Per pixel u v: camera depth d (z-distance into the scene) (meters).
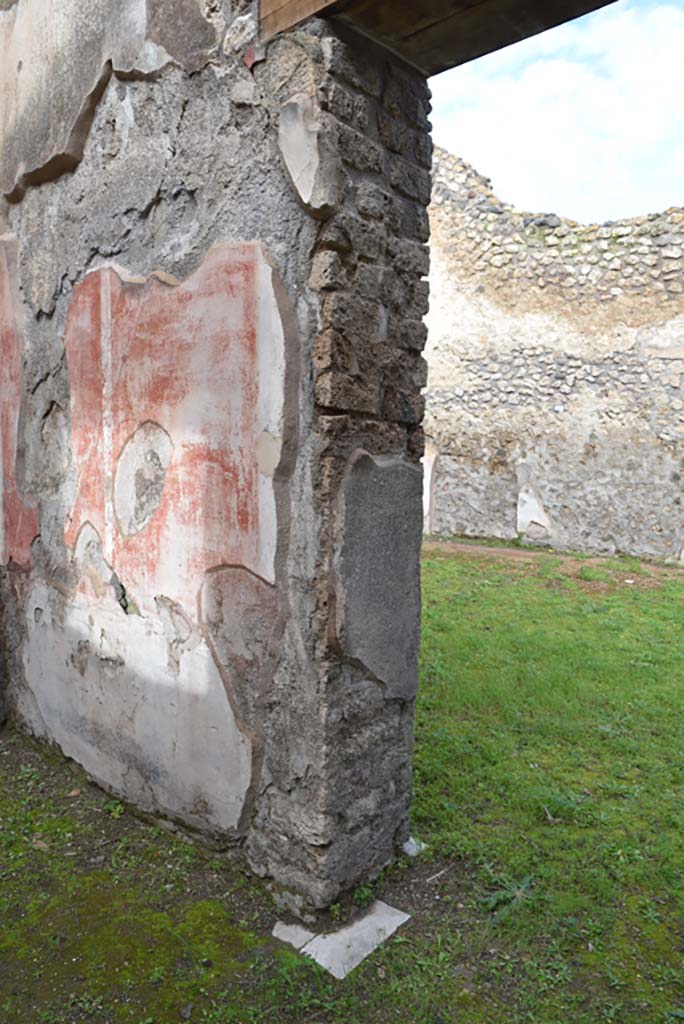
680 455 7.91
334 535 2.05
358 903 2.18
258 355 2.11
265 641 2.19
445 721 3.50
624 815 2.72
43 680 3.15
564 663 4.30
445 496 9.48
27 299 3.06
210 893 2.25
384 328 2.19
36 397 3.06
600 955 2.03
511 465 8.97
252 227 2.12
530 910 2.18
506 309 8.91
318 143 1.93
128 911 2.17
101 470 2.70
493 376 9.02
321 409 2.03
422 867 2.39
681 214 7.83
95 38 2.55
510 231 8.81
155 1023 1.76
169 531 2.43
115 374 2.59
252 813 2.28
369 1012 1.81
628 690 3.91
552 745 3.28
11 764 3.13
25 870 2.37
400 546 2.29
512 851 2.47
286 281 2.06
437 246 9.30
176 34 2.27
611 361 8.29
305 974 1.91
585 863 2.42
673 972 1.96
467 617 5.34
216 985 1.88
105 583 2.72
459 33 2.05
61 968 1.95
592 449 8.44
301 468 2.08
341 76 1.99
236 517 2.22
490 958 2.00
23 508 3.19
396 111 2.22
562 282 8.54
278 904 2.18
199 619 2.35
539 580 6.77
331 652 2.08
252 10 2.08
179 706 2.46
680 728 3.46
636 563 7.75
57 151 2.71
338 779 2.12
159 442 2.44
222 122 2.18
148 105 2.39
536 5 1.91
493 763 3.11
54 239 2.87
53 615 3.04
